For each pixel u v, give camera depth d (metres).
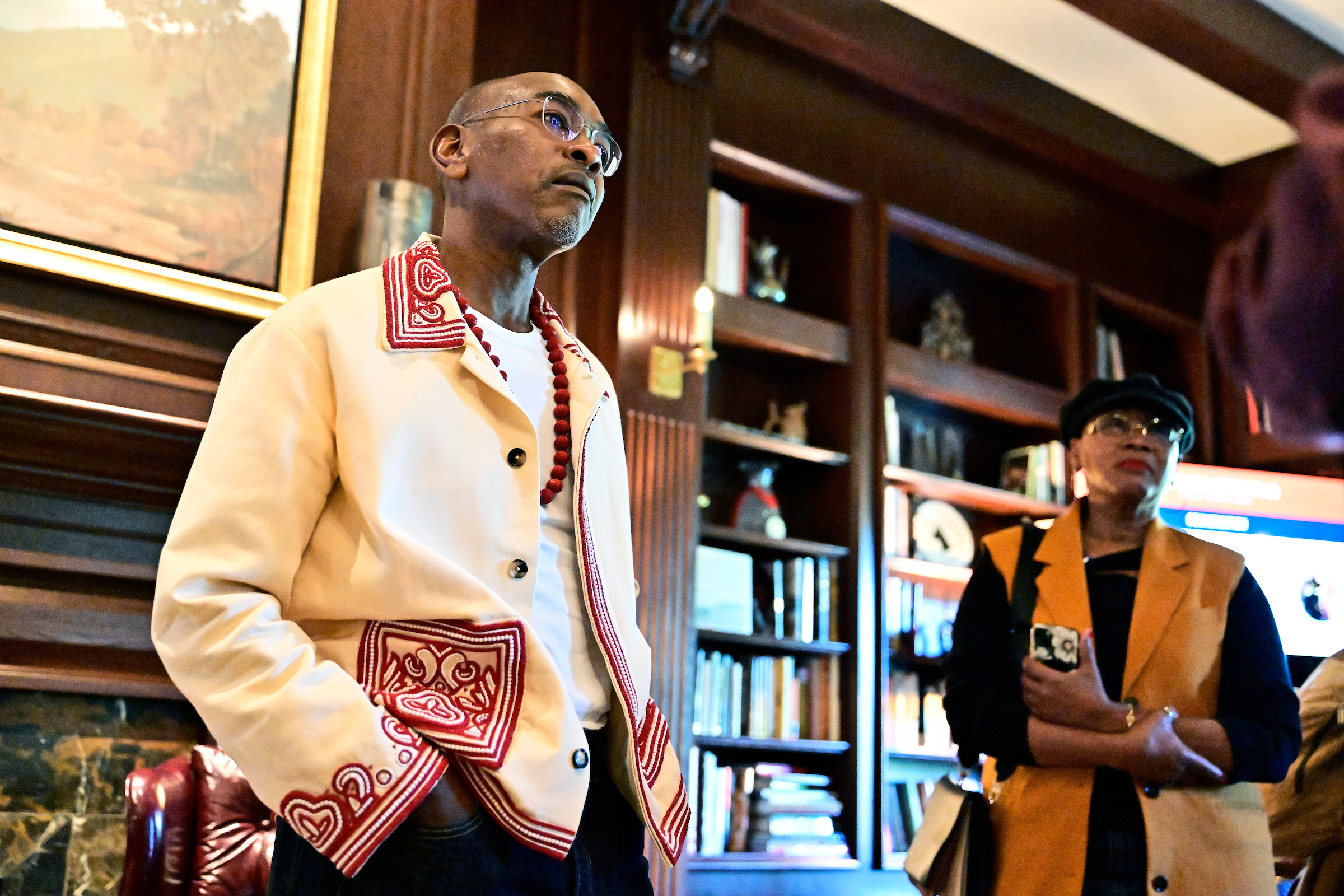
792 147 4.45
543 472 1.21
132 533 2.50
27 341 2.43
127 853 2.11
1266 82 4.60
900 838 4.12
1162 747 1.68
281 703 0.94
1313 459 5.02
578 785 1.03
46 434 2.37
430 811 0.96
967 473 5.08
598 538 1.25
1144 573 1.90
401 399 1.10
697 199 3.92
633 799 1.16
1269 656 1.85
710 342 3.62
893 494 4.43
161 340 2.57
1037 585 1.94
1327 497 3.22
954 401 4.71
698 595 3.74
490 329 1.23
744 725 3.83
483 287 1.27
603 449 1.30
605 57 3.92
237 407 1.07
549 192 1.27
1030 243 5.13
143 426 2.43
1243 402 5.37
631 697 1.16
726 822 3.65
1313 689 1.88
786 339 4.22
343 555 1.06
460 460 1.11
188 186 2.70
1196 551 1.94
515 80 1.33
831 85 4.63
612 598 1.25
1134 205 5.57
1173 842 1.69
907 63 4.60
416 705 0.99
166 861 2.13
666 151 3.87
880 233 4.61
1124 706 1.73
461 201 1.30
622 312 3.66
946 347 4.85
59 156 2.56
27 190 2.51
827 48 4.48
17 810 2.25
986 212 5.02
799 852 3.74
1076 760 1.72
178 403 2.51
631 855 1.16
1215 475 3.20
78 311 2.54
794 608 4.02
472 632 1.03
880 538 4.28
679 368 3.73
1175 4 4.25
